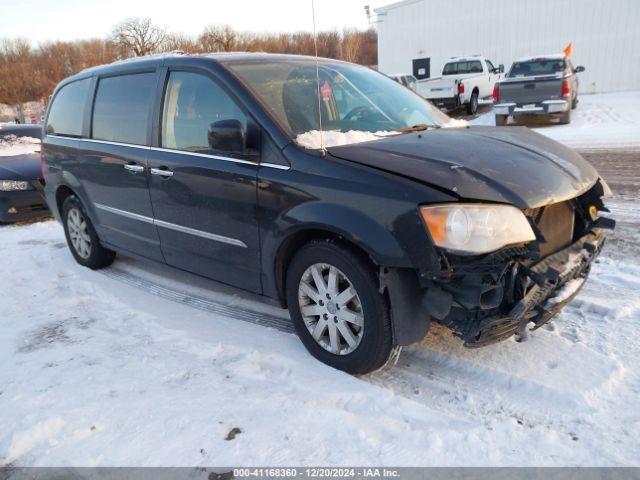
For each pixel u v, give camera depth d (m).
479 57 19.75
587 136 12.02
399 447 2.35
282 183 2.97
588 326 3.41
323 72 3.84
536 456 2.28
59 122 5.17
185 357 3.20
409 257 2.51
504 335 2.67
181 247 3.83
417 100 4.20
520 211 2.56
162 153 3.77
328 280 2.94
